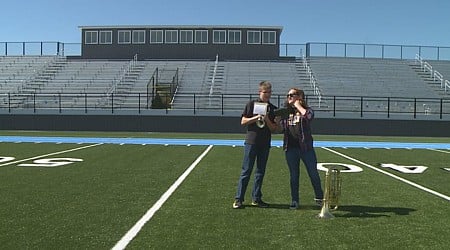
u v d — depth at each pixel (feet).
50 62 134.31
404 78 127.34
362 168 40.98
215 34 134.31
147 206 24.26
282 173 36.81
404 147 64.85
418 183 32.91
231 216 22.24
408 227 20.53
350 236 19.03
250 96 108.27
